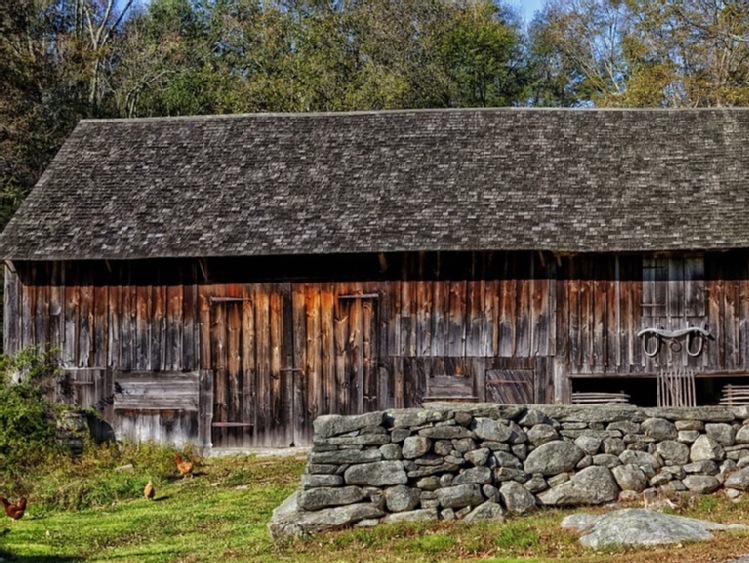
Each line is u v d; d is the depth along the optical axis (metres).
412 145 23.09
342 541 12.17
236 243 20.64
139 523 14.87
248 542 12.84
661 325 20.19
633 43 42.66
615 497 13.22
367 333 20.81
